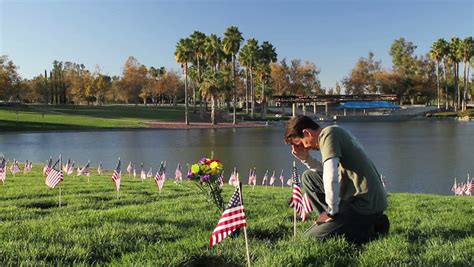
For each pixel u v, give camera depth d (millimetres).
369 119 106812
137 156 38500
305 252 4523
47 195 11539
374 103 123500
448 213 8117
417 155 36969
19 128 70000
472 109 110625
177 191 12953
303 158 5383
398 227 6238
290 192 13727
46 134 65438
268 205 8875
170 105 140000
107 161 35562
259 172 29266
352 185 5008
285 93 138500
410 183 24297
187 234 5762
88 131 70438
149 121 86750
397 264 4234
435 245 4961
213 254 4797
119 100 154750
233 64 88688
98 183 15648
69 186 14047
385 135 60031
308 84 139500
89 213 7645
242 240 5395
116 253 4910
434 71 133750
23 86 118500
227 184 19062
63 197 10859
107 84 134875
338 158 4691
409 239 5453
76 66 144625
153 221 6621
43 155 39656
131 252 4855
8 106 100875
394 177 26375
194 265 4688
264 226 6297
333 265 4270
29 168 20938
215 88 83500
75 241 5242
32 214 7984
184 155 38844
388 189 22516
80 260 4598
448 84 137000
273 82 137000
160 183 11992
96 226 6141
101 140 55312
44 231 5758
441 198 13234
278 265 4180
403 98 136375
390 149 42000
